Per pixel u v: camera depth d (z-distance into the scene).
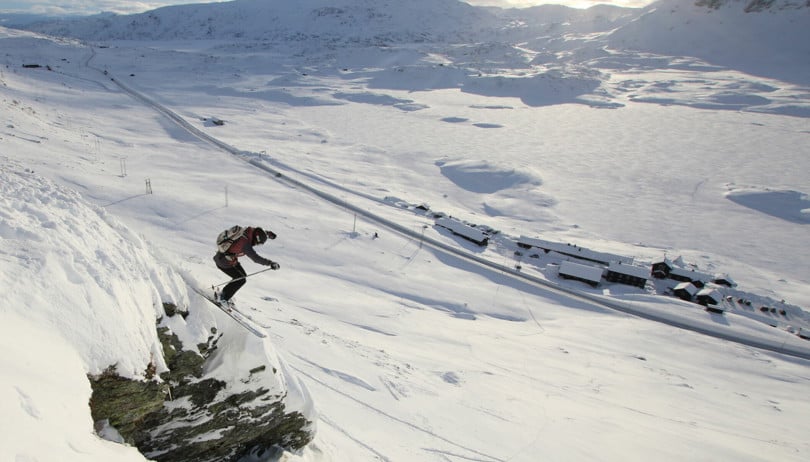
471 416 20.89
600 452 20.61
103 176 58.00
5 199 5.42
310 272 48.84
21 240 4.70
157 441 6.48
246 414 7.49
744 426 30.64
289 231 57.03
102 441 4.13
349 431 14.04
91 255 5.36
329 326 31.19
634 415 28.16
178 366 6.35
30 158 54.00
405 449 14.74
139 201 53.31
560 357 38.91
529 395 27.09
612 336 47.91
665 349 46.59
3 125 60.97
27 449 2.88
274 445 8.43
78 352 4.43
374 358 25.28
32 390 3.32
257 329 7.71
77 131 78.81
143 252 6.50
